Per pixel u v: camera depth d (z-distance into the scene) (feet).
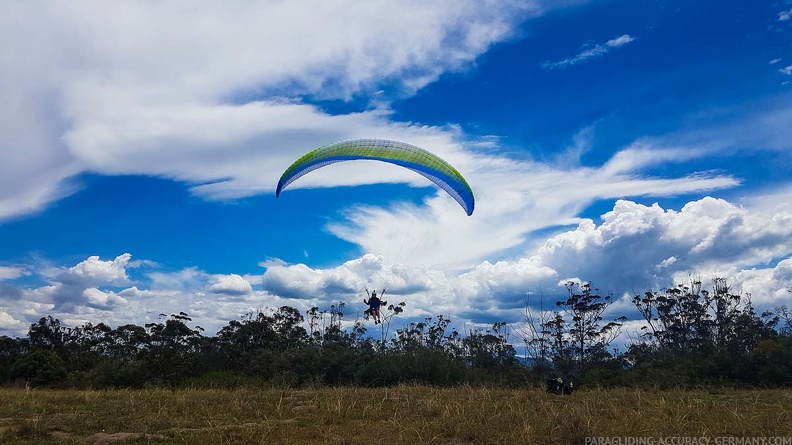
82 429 39.29
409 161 73.72
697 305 138.31
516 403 52.21
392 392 67.15
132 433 38.24
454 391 68.49
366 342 127.24
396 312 125.70
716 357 94.58
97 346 155.94
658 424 40.29
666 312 140.97
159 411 47.26
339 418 44.88
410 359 104.37
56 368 114.01
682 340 134.82
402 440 35.65
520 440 35.09
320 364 112.27
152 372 106.73
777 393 65.98
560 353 119.14
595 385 93.30
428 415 46.03
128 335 143.54
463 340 133.18
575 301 125.39
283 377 100.99
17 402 52.29
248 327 143.64
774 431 37.70
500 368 122.11
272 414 47.47
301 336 157.07
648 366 99.19
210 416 45.80
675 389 72.95
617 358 118.42
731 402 53.06
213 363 136.26
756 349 93.25
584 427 36.81
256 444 35.27
